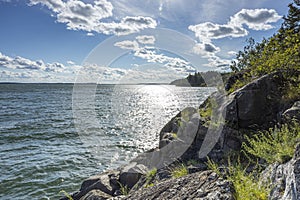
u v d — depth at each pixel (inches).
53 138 634.8
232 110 198.7
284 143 116.6
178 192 104.7
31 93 2930.6
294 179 77.4
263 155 127.4
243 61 361.4
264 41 361.4
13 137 645.3
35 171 402.3
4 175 388.8
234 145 184.9
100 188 203.9
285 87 197.6
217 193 94.0
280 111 186.9
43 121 913.5
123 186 202.2
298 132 127.0
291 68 216.5
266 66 250.5
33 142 596.4
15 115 1078.4
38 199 319.9
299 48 235.1
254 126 190.9
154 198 107.4
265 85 200.2
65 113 1159.6
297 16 427.2
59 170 404.2
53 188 346.9
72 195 217.3
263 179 106.5
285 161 103.9
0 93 2876.5
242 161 164.2
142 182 191.0
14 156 483.5
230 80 301.4
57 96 2412.6
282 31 315.6
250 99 194.7
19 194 332.5
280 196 86.0
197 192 100.3
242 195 93.6
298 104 162.2
